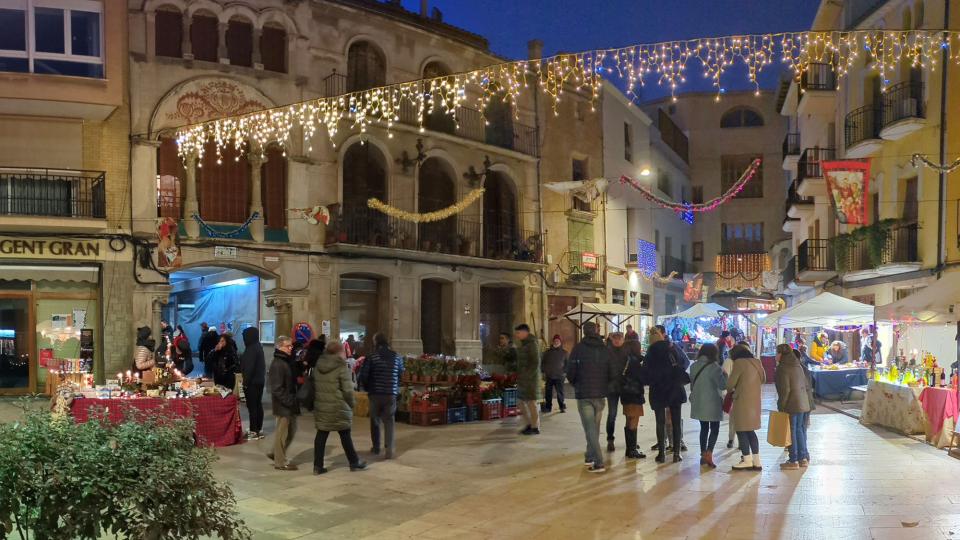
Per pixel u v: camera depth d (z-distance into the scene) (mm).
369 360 10336
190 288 24172
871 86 20938
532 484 8539
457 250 24109
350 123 21359
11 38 16719
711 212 45312
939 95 17469
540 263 26656
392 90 21828
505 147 26078
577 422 13875
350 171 21938
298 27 20375
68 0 17031
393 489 8367
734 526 6652
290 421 9508
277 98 19922
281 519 7109
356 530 6754
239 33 19672
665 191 39531
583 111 30172
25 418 4449
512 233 26828
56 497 3977
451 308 24234
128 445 4410
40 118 17125
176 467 4434
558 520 7000
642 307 35438
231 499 4848
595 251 30469
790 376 9320
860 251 20969
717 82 13070
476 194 23031
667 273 39250
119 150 17719
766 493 7914
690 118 45906
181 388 11320
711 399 9438
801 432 9406
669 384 9797
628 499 7750
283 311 19688
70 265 17219
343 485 8555
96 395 10594
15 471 3988
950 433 10727
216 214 19156
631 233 34156
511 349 15633
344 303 21594
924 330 17719
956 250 16750
